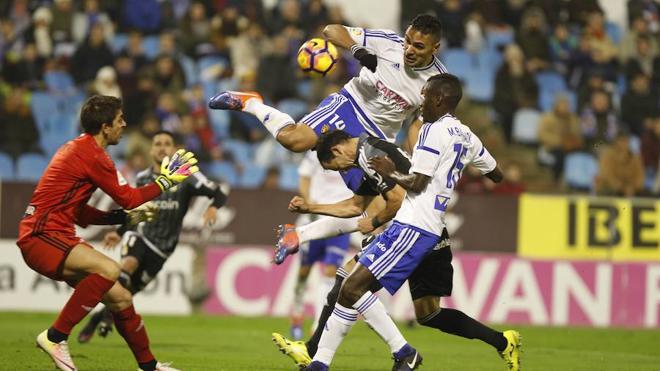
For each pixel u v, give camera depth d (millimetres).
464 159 22891
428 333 41219
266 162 54719
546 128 56875
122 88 54406
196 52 57375
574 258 46375
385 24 62250
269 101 56031
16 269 43844
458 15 60500
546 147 56812
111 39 58000
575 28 61938
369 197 24625
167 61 54812
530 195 46188
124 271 32938
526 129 57938
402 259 22375
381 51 26156
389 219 24062
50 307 44062
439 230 22500
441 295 24484
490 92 59969
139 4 58156
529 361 30750
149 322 41500
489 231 45875
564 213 46344
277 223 45031
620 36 63219
